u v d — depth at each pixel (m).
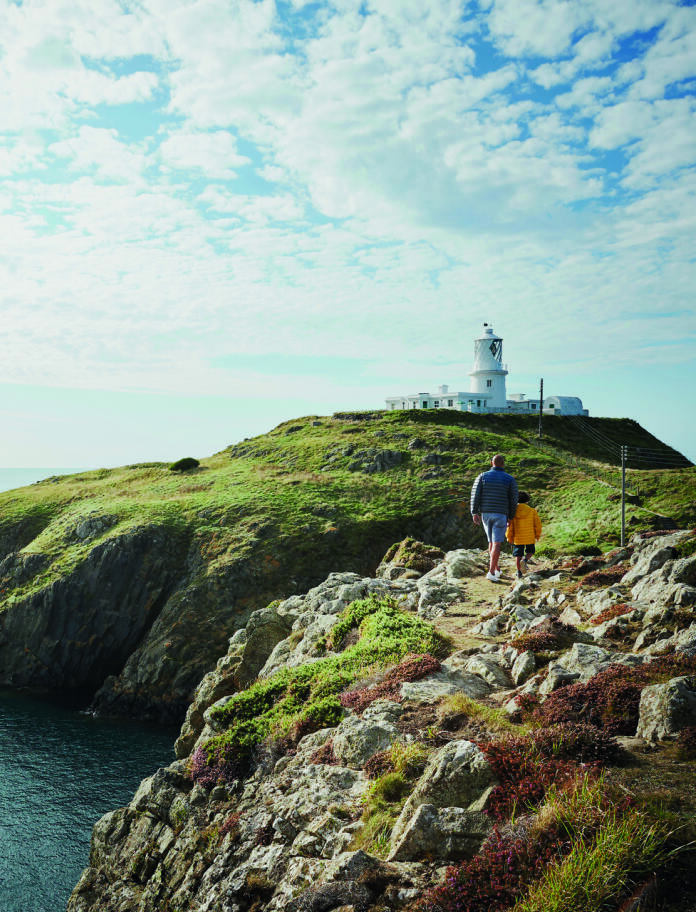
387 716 12.48
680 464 123.50
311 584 73.19
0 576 83.25
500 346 149.50
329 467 103.31
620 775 7.86
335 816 10.41
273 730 15.55
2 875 37.53
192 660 66.81
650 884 5.92
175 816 16.00
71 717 65.06
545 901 6.09
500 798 7.93
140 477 113.62
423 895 7.18
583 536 67.88
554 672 11.99
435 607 21.39
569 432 127.50
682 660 10.91
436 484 91.00
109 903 15.80
